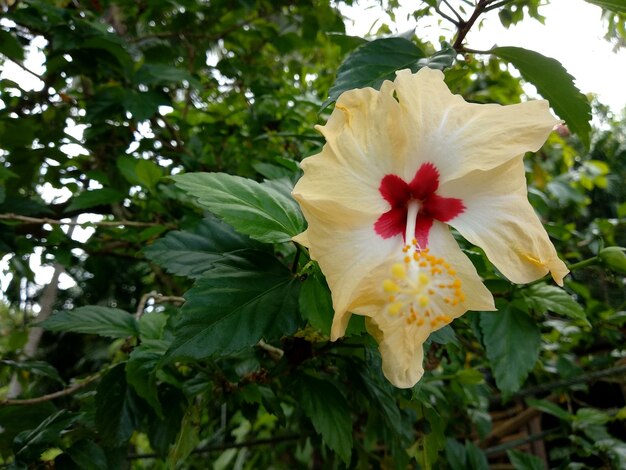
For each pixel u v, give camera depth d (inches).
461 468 16.0
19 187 19.6
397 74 7.7
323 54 26.7
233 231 11.1
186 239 10.9
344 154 7.4
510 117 7.7
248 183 9.9
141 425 11.8
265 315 8.5
